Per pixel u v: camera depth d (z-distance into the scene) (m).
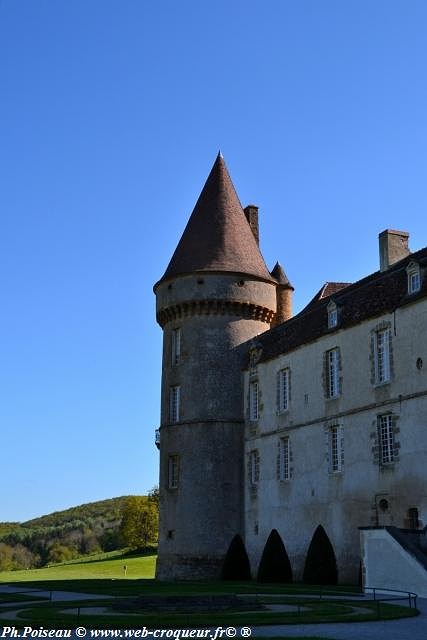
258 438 44.66
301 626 17.55
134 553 99.62
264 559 40.69
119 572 66.44
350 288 40.94
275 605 22.48
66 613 20.22
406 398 33.41
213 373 47.12
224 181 51.88
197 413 46.75
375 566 27.62
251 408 45.94
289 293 54.06
